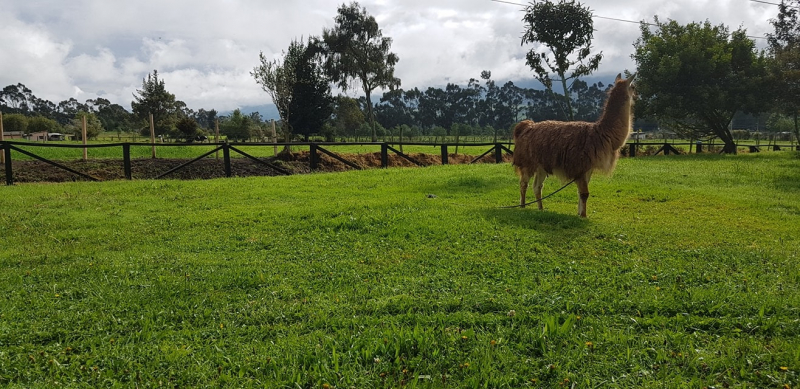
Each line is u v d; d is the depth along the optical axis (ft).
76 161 56.54
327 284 16.58
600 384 10.41
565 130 27.58
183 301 15.06
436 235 22.54
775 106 88.38
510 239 21.80
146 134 149.48
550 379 10.66
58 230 25.31
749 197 33.81
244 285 16.61
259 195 36.45
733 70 86.94
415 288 15.96
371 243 21.67
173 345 12.25
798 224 25.35
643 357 11.37
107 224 26.61
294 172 55.42
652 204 31.68
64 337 12.78
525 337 12.29
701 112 87.10
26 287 16.44
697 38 86.12
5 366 11.16
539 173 29.91
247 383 10.47
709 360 11.07
